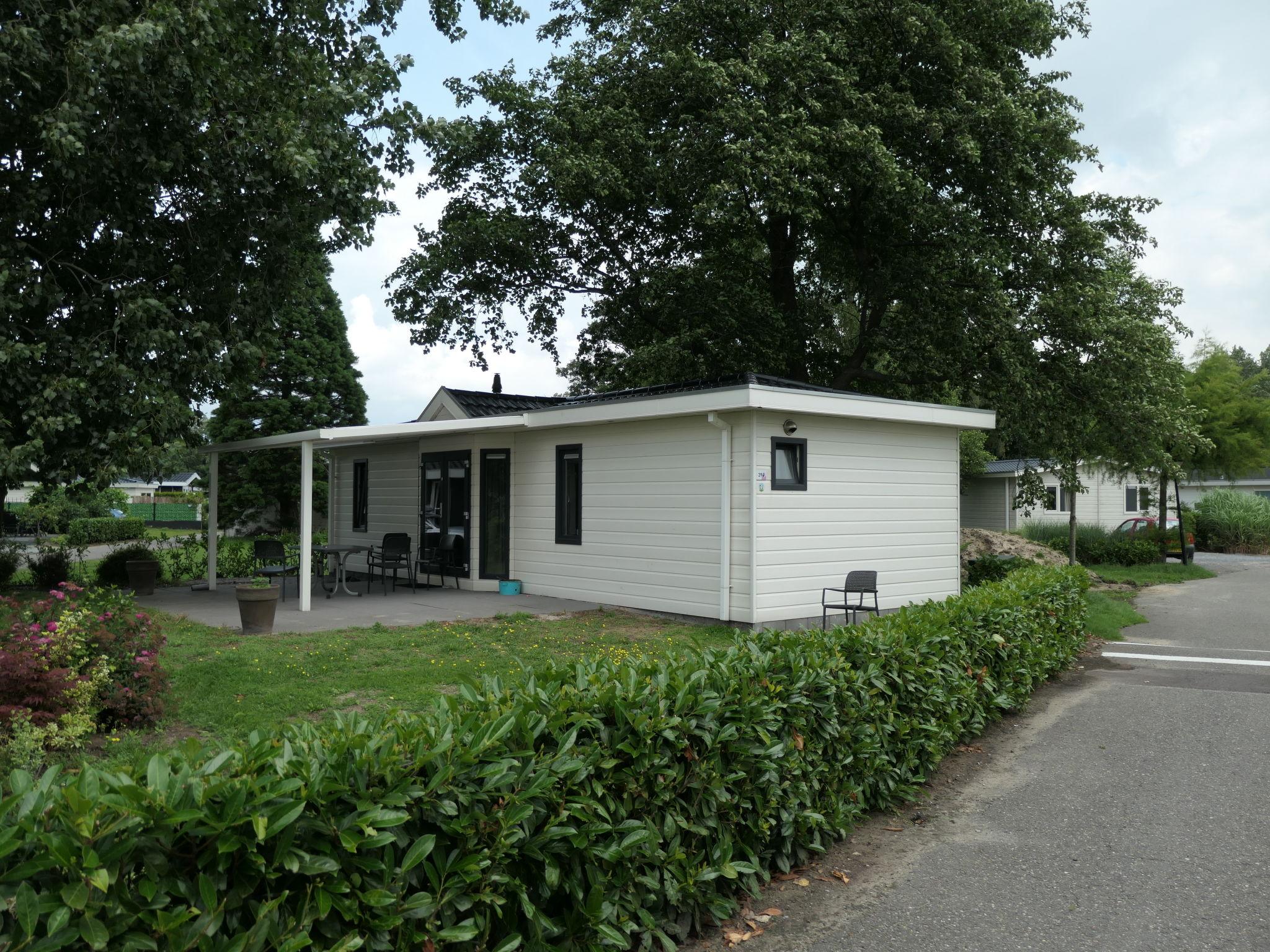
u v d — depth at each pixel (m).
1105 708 7.93
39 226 12.25
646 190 18.69
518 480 15.03
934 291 17.53
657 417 12.31
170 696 6.74
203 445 15.22
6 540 19.98
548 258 20.69
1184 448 17.14
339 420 33.59
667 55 16.42
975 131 16.34
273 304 14.15
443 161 20.28
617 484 13.12
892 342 18.58
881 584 12.84
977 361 17.39
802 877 4.38
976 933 3.79
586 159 17.06
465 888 2.77
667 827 3.58
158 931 2.10
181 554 18.59
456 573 15.73
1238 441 26.16
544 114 18.28
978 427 14.01
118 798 2.15
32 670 5.54
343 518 19.62
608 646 9.69
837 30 16.72
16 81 10.77
